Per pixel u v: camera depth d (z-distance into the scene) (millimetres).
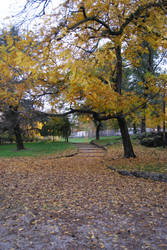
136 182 7527
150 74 10367
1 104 9492
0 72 6711
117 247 3314
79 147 22438
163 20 6184
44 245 3438
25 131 17797
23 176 9062
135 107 10609
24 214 4816
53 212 4898
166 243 3383
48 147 21297
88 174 9156
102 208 5066
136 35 7531
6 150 19906
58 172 9820
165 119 10648
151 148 16219
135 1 6203
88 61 5383
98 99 7574
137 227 4004
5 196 6262
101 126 28625
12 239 3666
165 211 4719
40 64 4805
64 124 25641
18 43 5051
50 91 8875
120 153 15102
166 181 7418
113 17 6758
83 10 5828
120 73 10938
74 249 3295
